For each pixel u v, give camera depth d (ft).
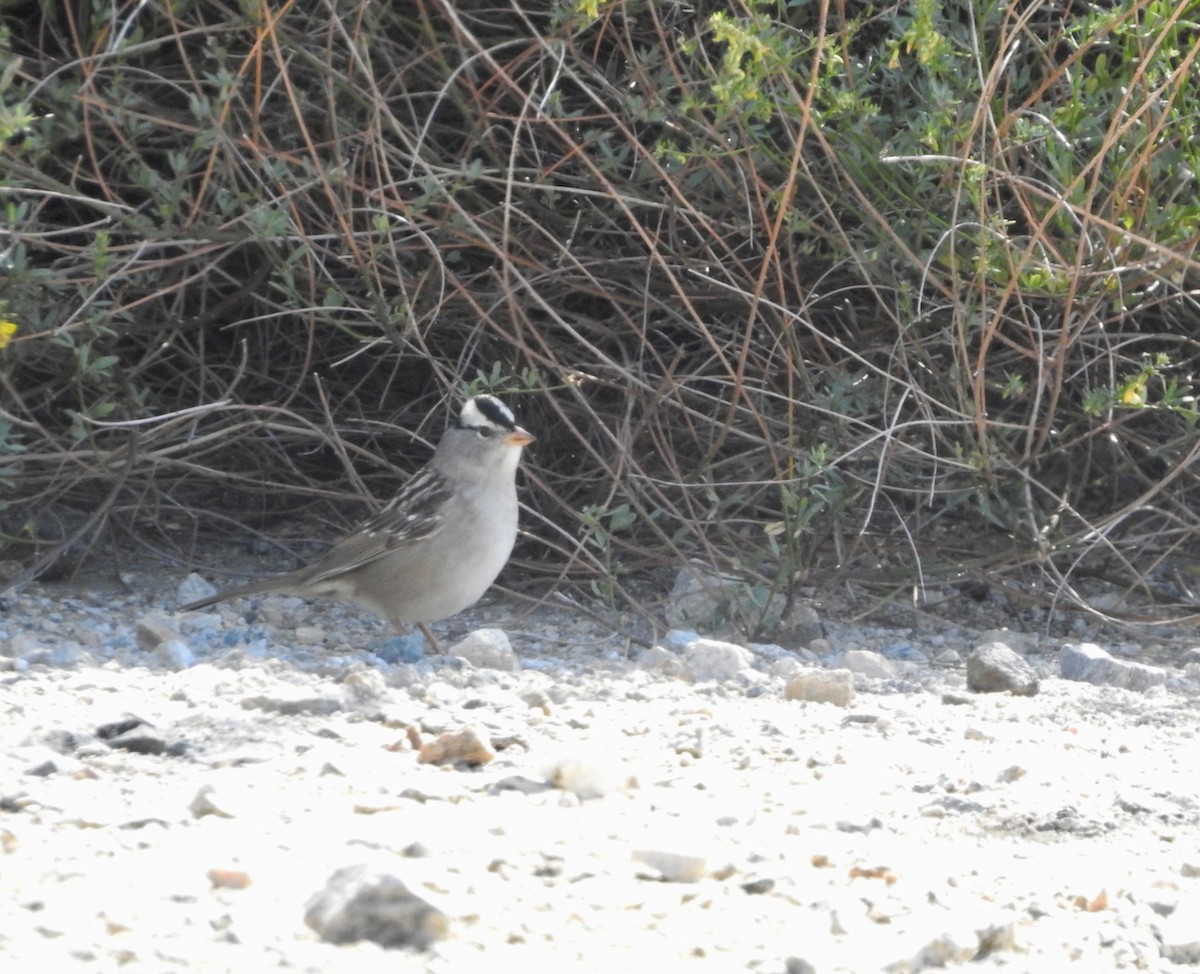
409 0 43.88
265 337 47.52
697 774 26.81
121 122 38.63
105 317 39.06
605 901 19.72
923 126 38.73
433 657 37.11
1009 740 30.99
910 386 41.22
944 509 45.80
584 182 43.19
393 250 39.86
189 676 31.24
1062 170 37.68
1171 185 40.65
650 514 46.55
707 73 40.52
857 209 41.91
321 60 41.16
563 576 44.27
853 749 29.30
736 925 19.39
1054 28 43.27
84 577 45.55
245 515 49.11
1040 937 20.76
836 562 46.55
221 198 39.34
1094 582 49.26
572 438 47.06
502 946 17.97
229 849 20.16
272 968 16.48
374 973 16.72
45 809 21.77
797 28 41.29
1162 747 31.30
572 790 24.93
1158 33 37.29
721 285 41.01
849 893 21.11
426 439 48.34
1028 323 41.83
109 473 43.80
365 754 26.00
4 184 38.96
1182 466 42.73
